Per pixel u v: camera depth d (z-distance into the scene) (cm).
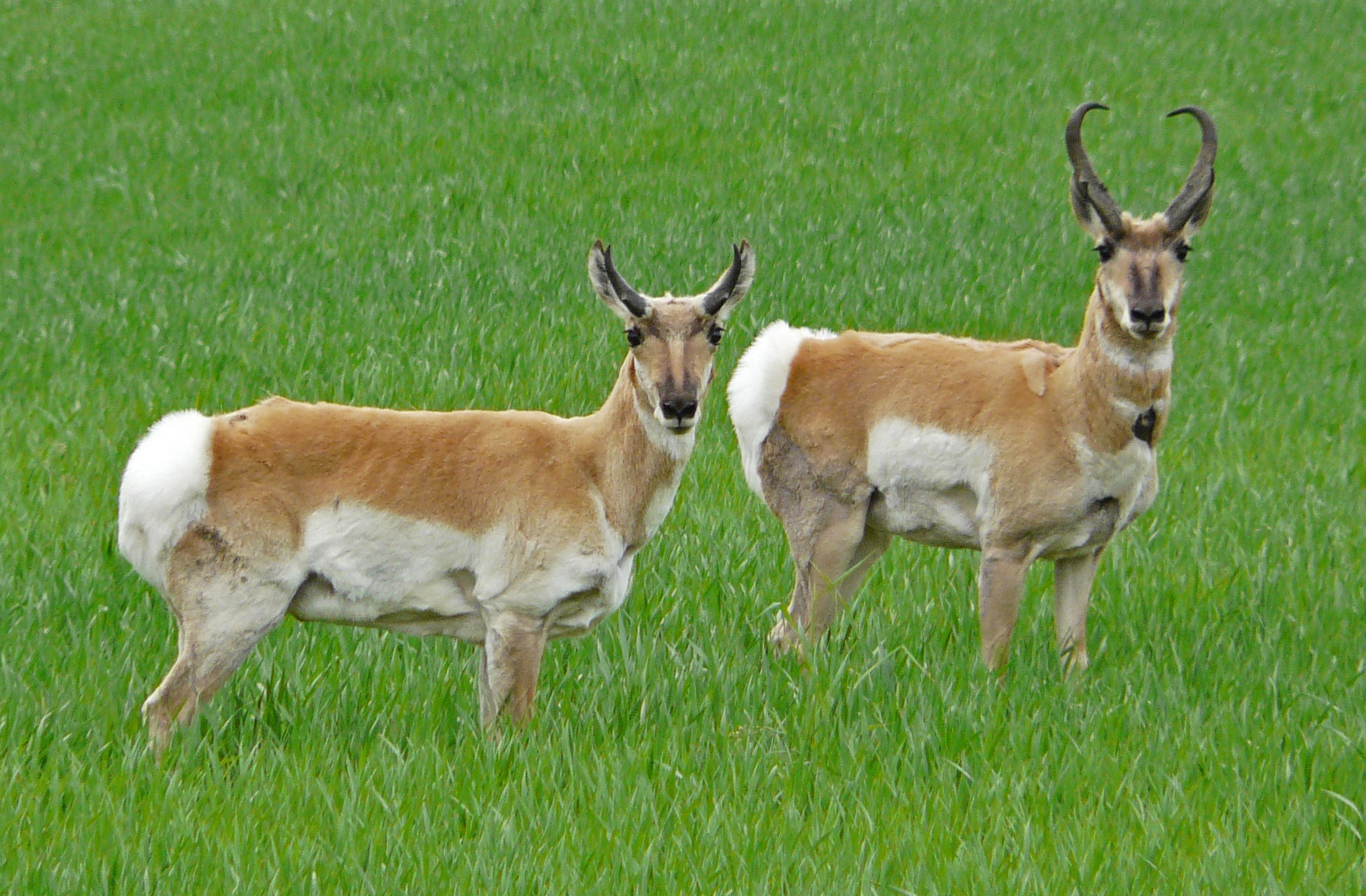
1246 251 6612
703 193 6925
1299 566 3347
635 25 10038
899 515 2980
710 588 3203
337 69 9125
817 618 3044
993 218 6769
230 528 2406
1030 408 2825
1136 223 2742
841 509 3016
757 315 5316
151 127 8106
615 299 2520
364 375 4438
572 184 7056
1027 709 2673
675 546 3447
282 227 6500
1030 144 8031
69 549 3247
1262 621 3097
